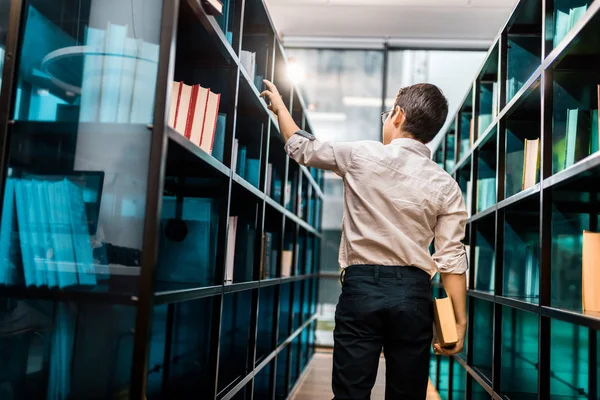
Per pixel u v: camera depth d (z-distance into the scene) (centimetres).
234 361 238
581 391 209
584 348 211
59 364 140
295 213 363
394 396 146
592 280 160
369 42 545
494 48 258
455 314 156
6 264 134
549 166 177
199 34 161
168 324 204
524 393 238
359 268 149
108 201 136
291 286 351
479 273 297
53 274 135
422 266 148
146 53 137
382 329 147
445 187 154
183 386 193
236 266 238
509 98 245
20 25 138
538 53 242
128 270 134
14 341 142
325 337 580
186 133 158
